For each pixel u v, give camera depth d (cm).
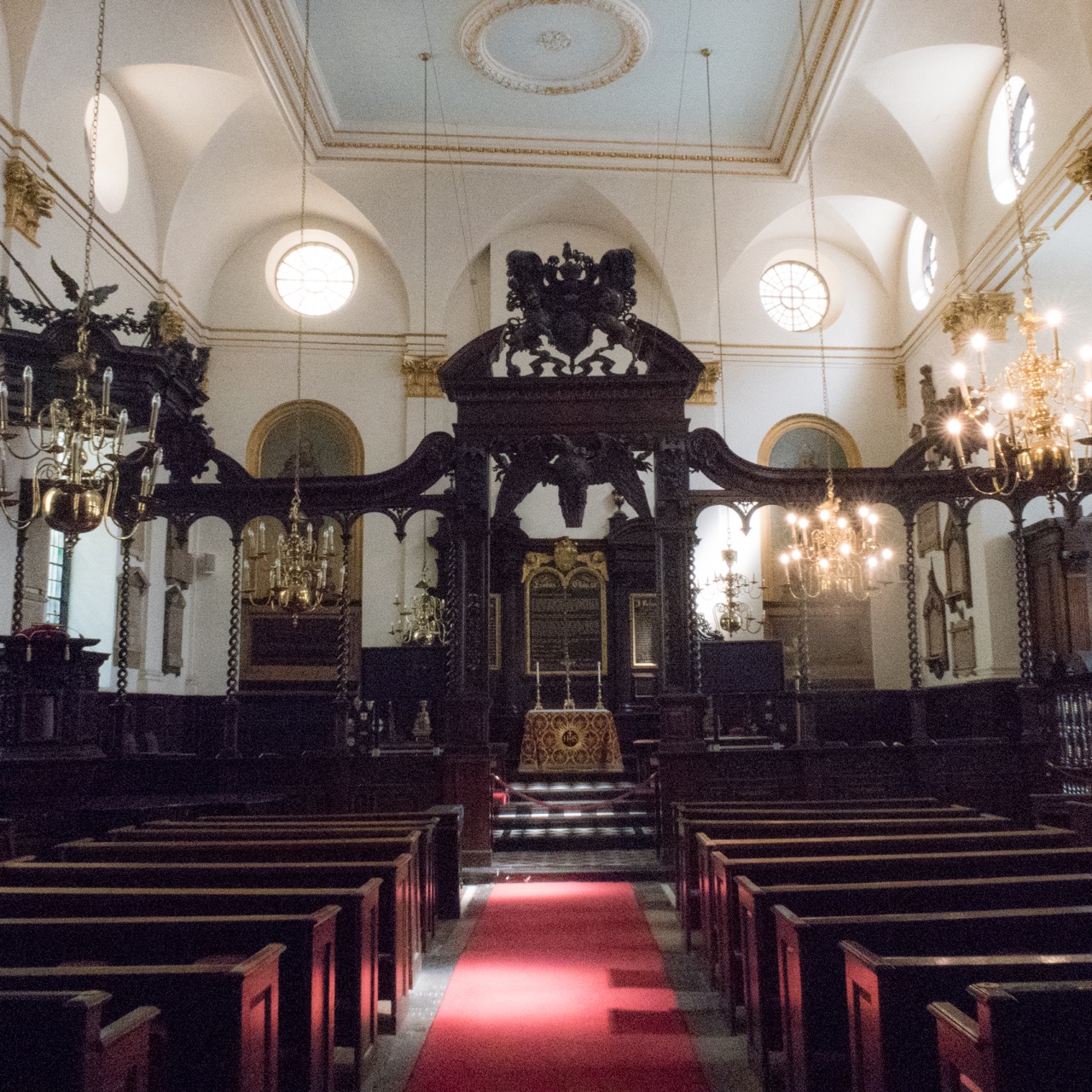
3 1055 298
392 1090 514
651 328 1246
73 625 1554
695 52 1741
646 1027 610
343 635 1299
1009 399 947
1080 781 1218
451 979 724
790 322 2333
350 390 2203
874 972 376
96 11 1444
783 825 784
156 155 1855
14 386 1123
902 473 1330
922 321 2128
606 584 2106
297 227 2234
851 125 1844
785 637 2166
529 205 2120
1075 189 1488
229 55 1659
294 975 454
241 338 2209
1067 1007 295
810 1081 445
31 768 1080
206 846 696
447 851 945
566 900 1025
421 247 2148
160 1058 369
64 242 1512
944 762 1247
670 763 1209
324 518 1342
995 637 1808
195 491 1313
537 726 1549
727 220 2112
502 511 1244
